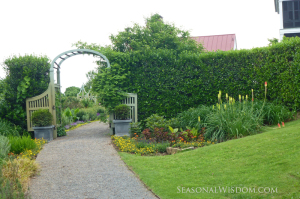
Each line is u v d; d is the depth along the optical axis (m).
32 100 8.83
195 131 7.12
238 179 3.77
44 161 5.67
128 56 9.41
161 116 8.71
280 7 18.11
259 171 3.83
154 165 5.07
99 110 17.52
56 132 8.86
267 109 7.71
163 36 12.41
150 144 6.85
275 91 8.55
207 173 4.25
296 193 3.03
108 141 7.65
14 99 8.77
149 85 9.45
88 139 8.06
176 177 4.30
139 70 9.43
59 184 4.31
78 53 9.67
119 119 8.64
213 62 9.33
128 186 4.14
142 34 12.88
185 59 9.46
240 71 9.07
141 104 9.48
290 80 8.15
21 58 8.91
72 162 5.55
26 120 9.02
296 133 4.97
